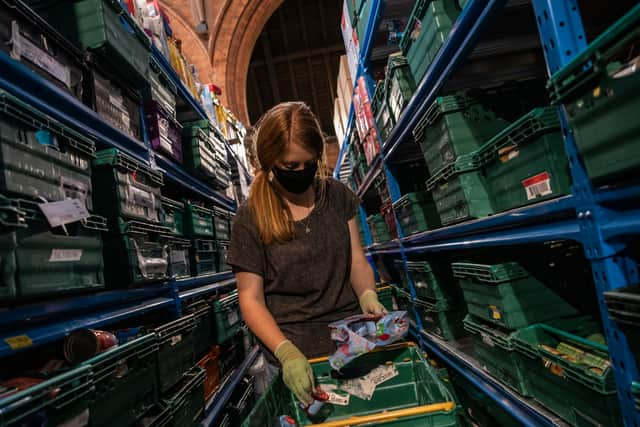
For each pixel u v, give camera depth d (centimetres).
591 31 182
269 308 145
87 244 145
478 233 195
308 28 1221
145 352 164
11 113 113
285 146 121
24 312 114
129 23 215
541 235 133
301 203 145
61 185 136
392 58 247
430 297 285
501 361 181
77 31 184
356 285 155
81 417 119
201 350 266
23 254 113
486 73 221
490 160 172
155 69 254
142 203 201
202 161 316
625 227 95
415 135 238
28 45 141
